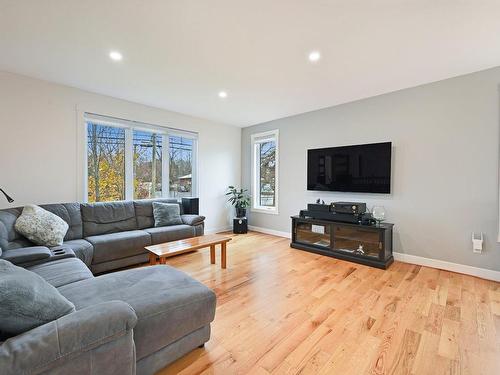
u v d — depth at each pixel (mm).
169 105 3971
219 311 2033
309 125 4277
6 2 1642
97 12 1759
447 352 1550
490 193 2676
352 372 1391
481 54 2338
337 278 2711
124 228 3373
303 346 1608
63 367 900
